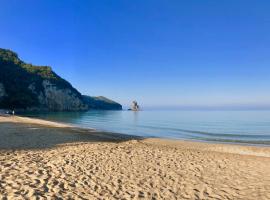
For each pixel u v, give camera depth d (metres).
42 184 7.71
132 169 10.11
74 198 6.83
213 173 10.02
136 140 21.95
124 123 53.62
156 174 9.56
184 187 8.23
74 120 61.44
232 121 59.41
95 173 9.29
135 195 7.32
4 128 25.23
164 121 61.06
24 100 121.75
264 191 8.02
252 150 17.97
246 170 10.63
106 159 11.60
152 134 32.09
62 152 12.91
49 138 19.17
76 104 161.75
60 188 7.49
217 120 64.25
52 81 152.75
